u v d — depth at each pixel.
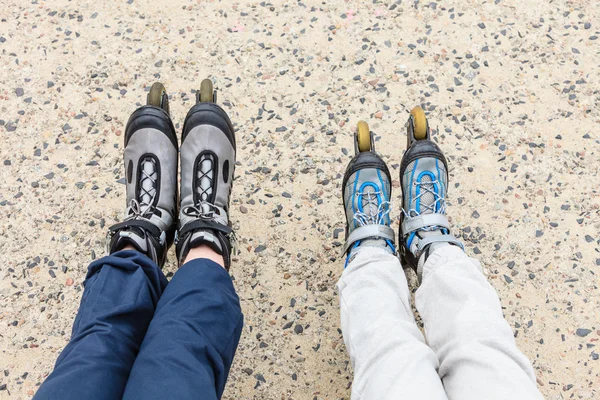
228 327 1.13
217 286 1.15
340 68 1.82
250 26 1.87
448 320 1.17
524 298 1.55
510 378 0.99
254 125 1.75
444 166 1.59
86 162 1.70
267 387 1.48
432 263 1.33
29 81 1.80
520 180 1.68
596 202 1.65
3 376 1.49
